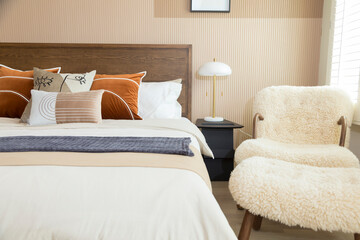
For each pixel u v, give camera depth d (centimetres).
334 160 168
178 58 287
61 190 84
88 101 193
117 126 183
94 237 76
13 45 278
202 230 81
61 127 174
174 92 257
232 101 301
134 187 86
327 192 116
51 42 288
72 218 78
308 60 294
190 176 95
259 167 143
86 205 81
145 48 285
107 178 89
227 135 261
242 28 291
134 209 81
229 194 230
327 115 216
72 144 123
